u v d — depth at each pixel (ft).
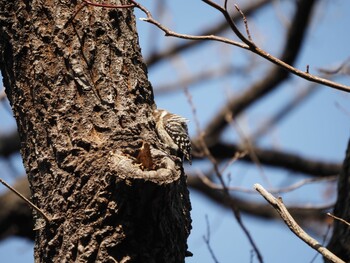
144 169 27.25
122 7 28.09
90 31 29.68
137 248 26.73
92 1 30.17
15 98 29.78
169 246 27.40
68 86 28.81
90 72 29.22
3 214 55.57
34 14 29.60
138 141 28.09
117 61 29.73
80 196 27.27
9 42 29.71
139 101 29.71
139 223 26.68
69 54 29.12
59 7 29.73
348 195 36.01
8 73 30.04
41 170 28.63
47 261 27.73
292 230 25.90
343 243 34.65
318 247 25.29
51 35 29.40
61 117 28.45
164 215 26.99
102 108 28.63
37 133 28.81
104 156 27.58
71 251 26.96
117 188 26.35
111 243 26.53
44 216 27.43
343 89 25.85
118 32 30.40
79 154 27.84
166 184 26.08
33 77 29.14
